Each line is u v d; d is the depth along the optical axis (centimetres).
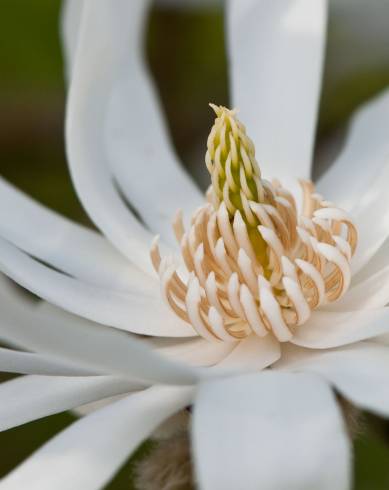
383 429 20
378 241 19
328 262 19
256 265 19
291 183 20
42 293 19
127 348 17
